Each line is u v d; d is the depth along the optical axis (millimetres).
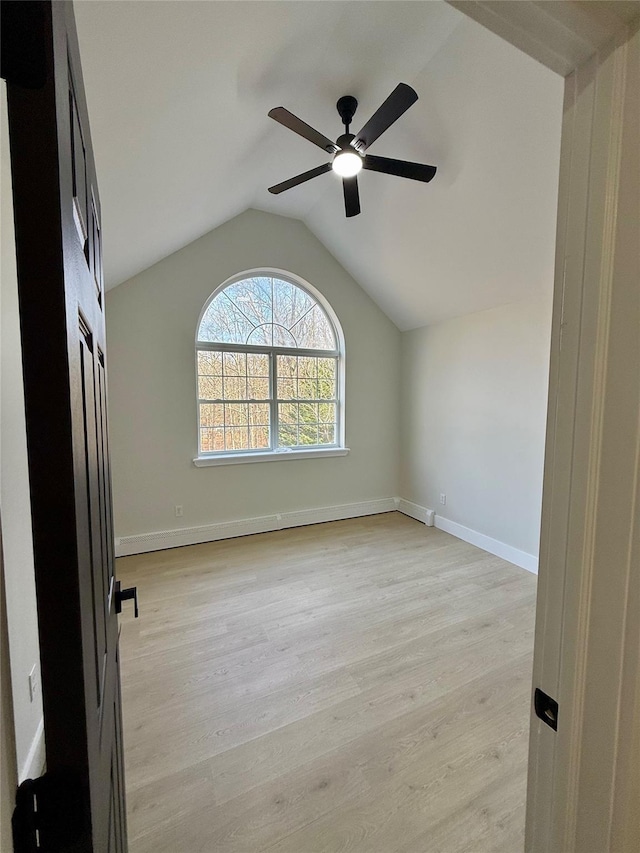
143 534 3336
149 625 2266
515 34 483
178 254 3326
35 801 419
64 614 415
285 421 4031
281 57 1678
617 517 489
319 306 4148
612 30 447
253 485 3779
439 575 2928
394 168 2041
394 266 3568
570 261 521
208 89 1569
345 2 1518
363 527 4008
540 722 598
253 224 3598
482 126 2076
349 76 1954
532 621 2320
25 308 383
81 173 604
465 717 1612
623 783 508
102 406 858
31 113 376
